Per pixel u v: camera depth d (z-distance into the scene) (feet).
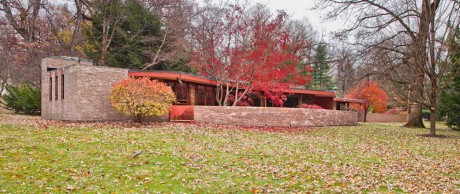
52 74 70.38
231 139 46.62
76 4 107.45
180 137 45.42
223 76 74.08
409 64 62.90
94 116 60.70
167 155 33.73
